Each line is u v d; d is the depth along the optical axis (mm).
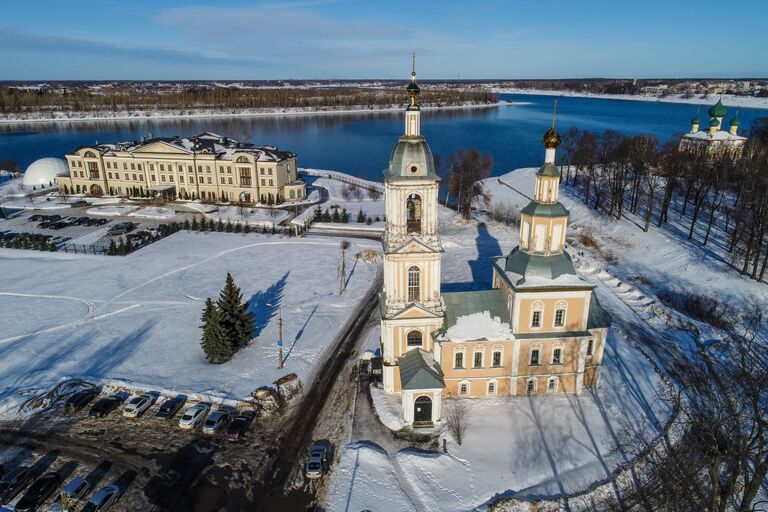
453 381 51219
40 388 53719
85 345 63062
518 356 50375
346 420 49750
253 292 78812
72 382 54844
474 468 43406
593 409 50188
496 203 130625
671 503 39344
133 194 143750
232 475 43000
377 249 96375
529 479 42219
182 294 78188
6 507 39500
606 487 41062
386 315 49281
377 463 43844
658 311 70625
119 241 102438
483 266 87562
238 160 134125
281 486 41875
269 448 46219
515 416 49375
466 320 50094
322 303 74812
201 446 46281
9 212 128875
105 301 75688
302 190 138500
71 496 39500
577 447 45469
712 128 132500
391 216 45938
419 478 42375
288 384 54938
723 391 47781
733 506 37969
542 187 48938
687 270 85188
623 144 136875
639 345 62125
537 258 49312
